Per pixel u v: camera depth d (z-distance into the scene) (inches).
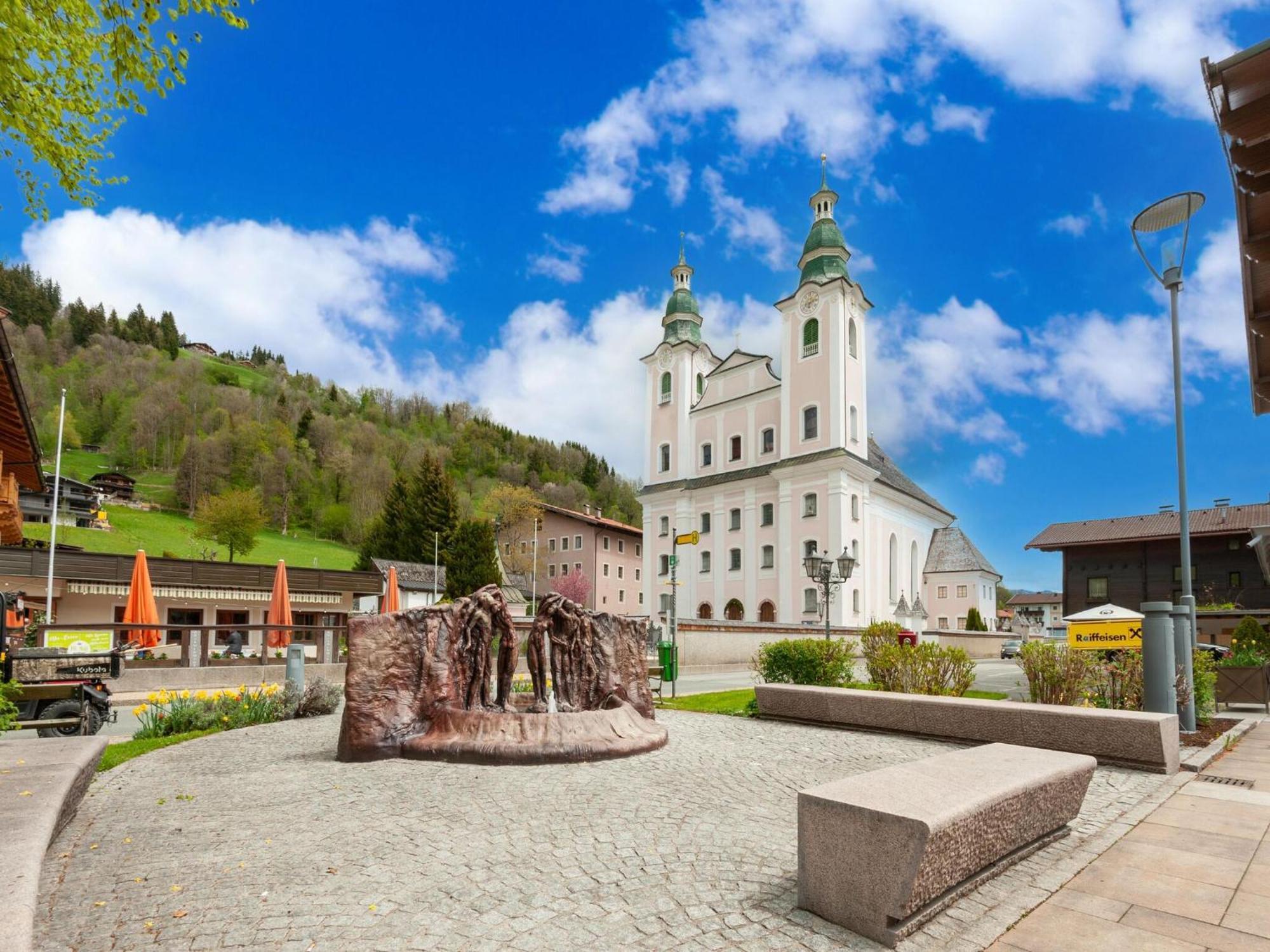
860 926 136.3
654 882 163.0
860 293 2003.0
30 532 2346.2
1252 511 1471.5
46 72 273.4
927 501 2370.8
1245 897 153.3
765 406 2085.4
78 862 177.3
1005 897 151.6
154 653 1088.2
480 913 146.1
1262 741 354.3
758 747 339.3
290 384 6048.2
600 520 2960.1
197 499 3467.0
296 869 170.7
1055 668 403.9
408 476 2920.8
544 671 364.2
